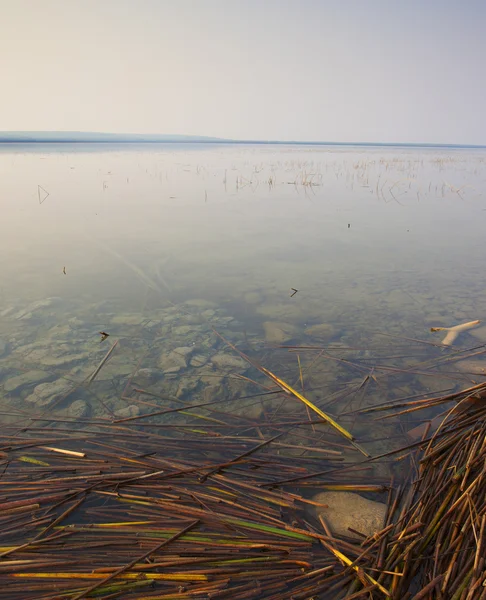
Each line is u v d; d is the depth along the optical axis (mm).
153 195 19047
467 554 2604
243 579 2623
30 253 10297
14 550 2699
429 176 28000
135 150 69000
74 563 2656
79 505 3195
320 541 2908
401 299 7805
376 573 2641
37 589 2496
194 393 4973
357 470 3686
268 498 3279
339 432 4262
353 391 5000
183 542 2844
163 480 3420
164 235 12312
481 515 2746
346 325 6781
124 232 12547
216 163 37781
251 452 3805
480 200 19141
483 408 3797
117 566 2639
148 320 6938
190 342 6215
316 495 3445
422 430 4254
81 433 4137
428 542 2764
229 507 3176
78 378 5191
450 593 2391
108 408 4617
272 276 9086
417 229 13398
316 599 2527
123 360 5648
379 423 4430
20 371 5281
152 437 4027
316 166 35562
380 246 11453
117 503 3238
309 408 4672
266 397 4898
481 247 11312
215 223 13984
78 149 68375
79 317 6957
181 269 9453
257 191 21047
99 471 3473
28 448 3752
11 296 7691
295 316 7133
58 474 3459
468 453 3303
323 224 14062
